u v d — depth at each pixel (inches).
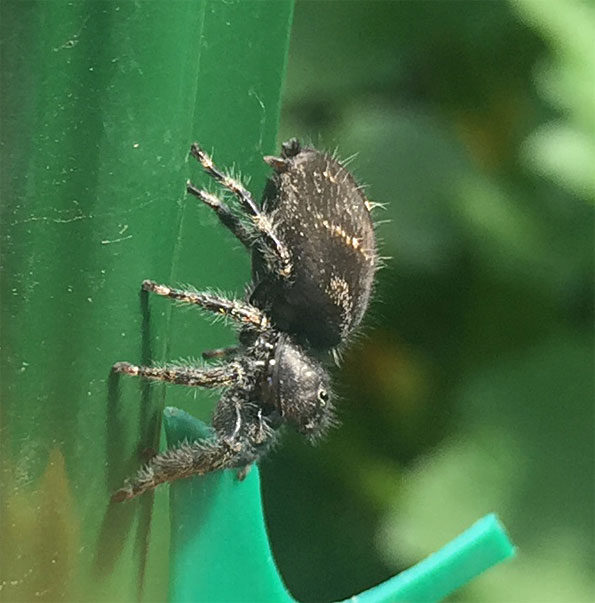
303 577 2.0
